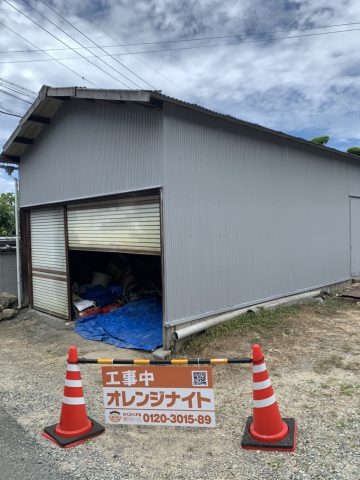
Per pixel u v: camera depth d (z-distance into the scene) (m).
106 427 3.46
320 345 5.36
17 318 8.14
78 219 7.22
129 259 8.88
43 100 6.77
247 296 6.70
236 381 4.33
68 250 7.54
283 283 7.57
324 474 2.65
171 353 5.28
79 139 6.79
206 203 5.87
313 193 8.42
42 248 8.38
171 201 5.32
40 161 8.00
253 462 2.84
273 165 7.28
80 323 6.98
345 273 9.59
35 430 3.48
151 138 5.36
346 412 3.49
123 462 2.94
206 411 3.13
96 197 6.48
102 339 6.24
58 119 7.35
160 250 5.43
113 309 7.49
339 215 9.36
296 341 5.53
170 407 3.20
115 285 8.22
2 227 15.77
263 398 3.04
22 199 8.71
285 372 4.49
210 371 3.10
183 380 3.16
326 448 2.95
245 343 5.45
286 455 2.89
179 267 5.45
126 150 5.80
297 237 7.95
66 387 3.33
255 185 6.85
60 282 7.82
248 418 3.37
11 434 3.42
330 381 4.18
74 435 3.24
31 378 4.82
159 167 5.26
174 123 5.34
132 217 5.97
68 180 7.14
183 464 2.88
